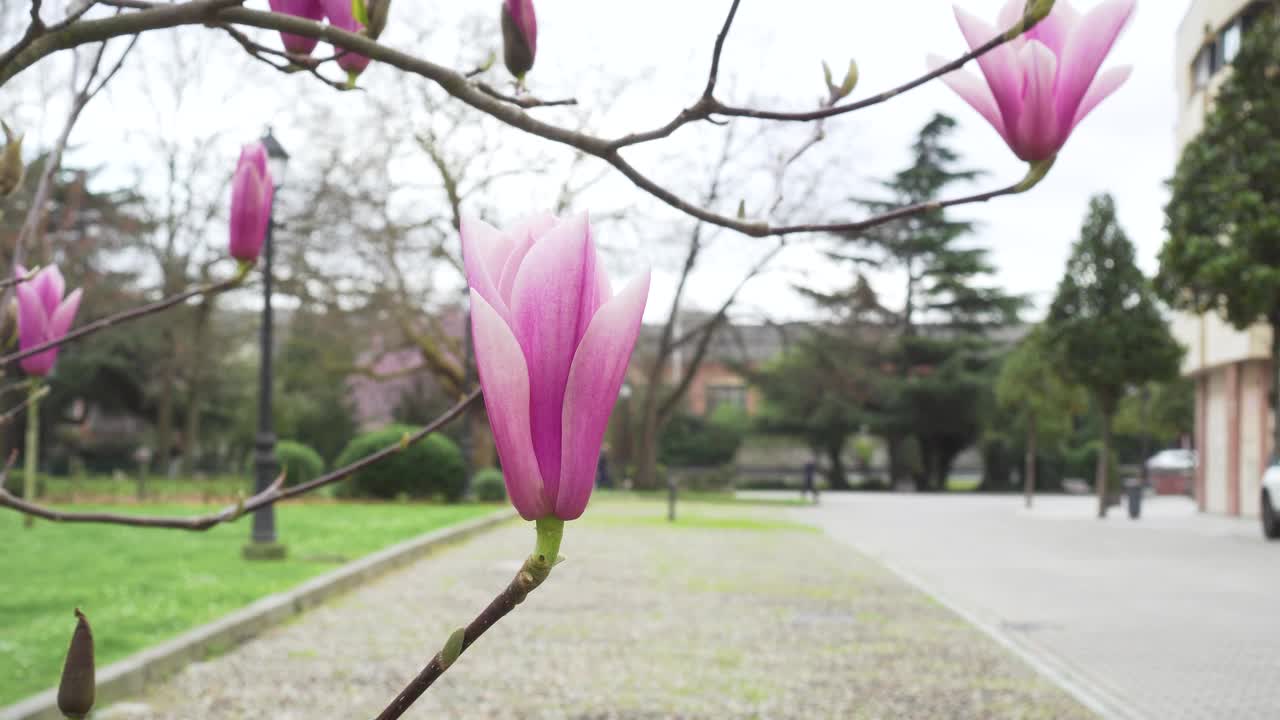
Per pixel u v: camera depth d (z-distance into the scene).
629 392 50.00
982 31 1.17
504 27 1.39
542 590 12.52
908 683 7.95
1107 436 32.00
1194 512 35.81
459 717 6.70
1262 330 30.05
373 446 30.17
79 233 33.50
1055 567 16.50
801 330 47.16
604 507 33.44
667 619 10.67
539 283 0.77
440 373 37.12
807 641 9.62
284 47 1.47
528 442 0.78
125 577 11.55
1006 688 7.82
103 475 49.12
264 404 14.33
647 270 0.78
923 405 54.41
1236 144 21.88
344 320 35.09
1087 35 1.15
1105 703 7.38
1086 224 31.28
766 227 1.49
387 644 8.96
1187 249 22.23
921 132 50.84
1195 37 33.78
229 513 1.69
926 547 20.09
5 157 1.45
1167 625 10.80
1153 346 30.77
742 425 58.78
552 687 7.59
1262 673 8.41
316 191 31.36
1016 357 38.06
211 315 40.06
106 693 6.66
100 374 48.38
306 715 6.62
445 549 17.50
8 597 9.96
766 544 20.09
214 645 8.34
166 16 1.29
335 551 15.03
